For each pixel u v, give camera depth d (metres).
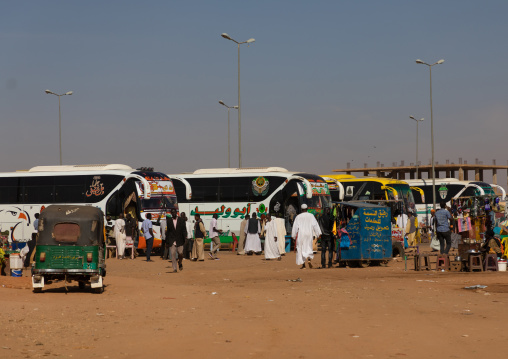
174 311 12.13
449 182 58.22
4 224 38.62
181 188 41.31
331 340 8.69
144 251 38.12
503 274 19.72
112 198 37.22
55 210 15.99
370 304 12.68
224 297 14.45
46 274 15.87
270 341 8.66
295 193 38.72
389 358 7.51
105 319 11.16
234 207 40.16
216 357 7.68
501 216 24.09
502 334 9.12
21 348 8.56
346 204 24.09
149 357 7.82
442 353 7.79
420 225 55.81
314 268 23.83
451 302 12.98
